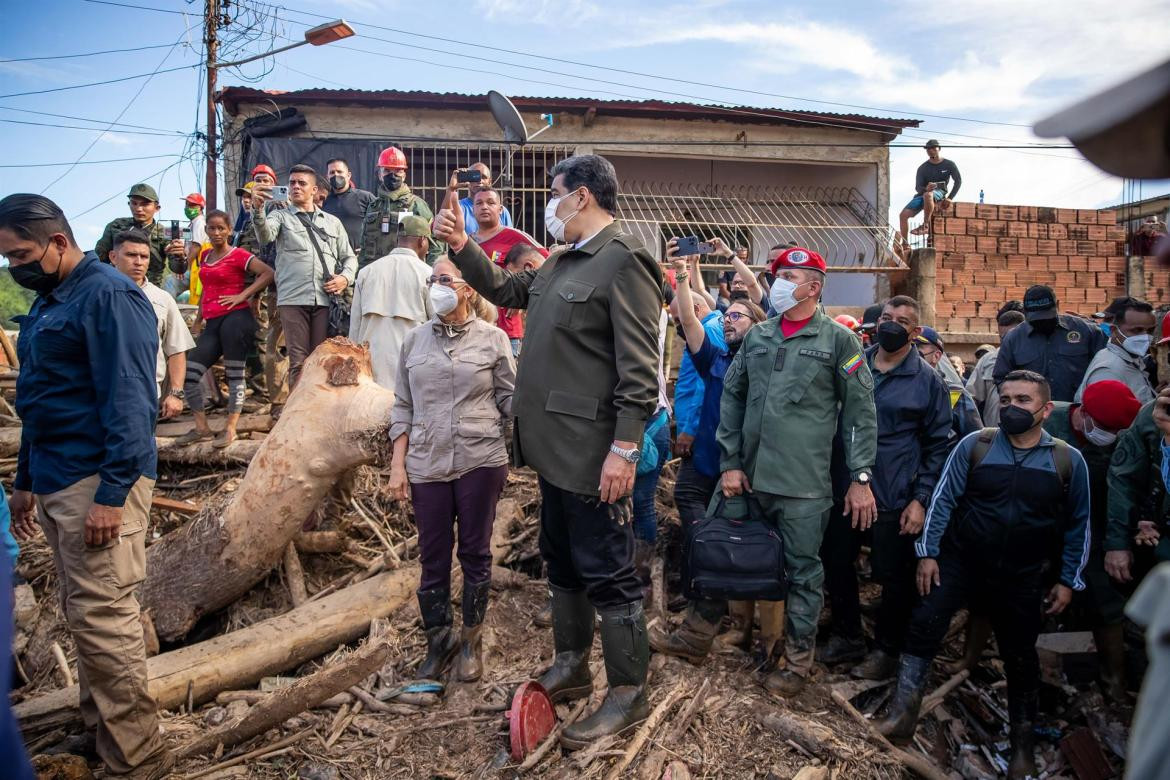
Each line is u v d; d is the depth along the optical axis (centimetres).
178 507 491
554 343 289
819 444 363
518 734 299
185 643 417
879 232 1155
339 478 439
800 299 368
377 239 594
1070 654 446
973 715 424
